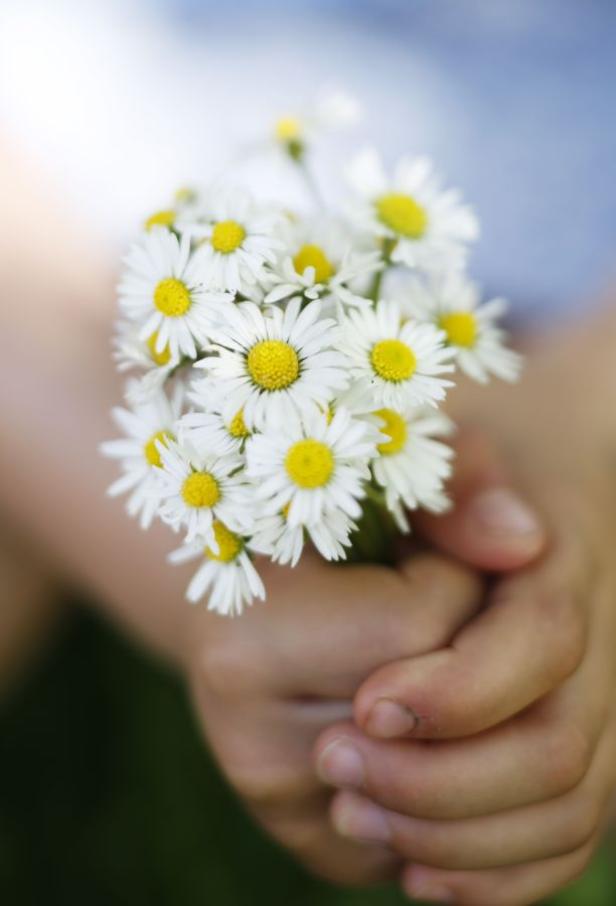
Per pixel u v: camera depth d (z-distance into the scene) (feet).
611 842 1.21
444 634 0.92
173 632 1.03
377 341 0.80
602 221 1.48
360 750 0.90
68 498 1.06
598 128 1.48
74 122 1.45
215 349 0.78
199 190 0.89
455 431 1.04
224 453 0.78
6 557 1.17
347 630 0.91
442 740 0.90
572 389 1.17
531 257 1.47
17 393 1.07
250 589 0.82
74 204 1.36
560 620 0.92
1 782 1.29
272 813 0.97
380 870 1.01
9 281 1.13
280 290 0.78
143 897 1.22
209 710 0.96
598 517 1.04
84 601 1.31
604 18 1.52
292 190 1.34
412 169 0.92
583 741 0.91
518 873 0.96
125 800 1.29
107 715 1.36
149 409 0.82
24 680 1.35
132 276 0.80
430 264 0.89
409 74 1.48
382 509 0.93
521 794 0.90
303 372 0.78
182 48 1.51
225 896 1.22
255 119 1.44
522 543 0.95
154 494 0.80
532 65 1.50
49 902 1.21
